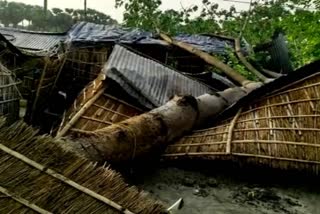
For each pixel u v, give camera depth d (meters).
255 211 5.02
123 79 8.33
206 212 4.86
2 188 2.89
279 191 5.72
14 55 13.44
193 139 6.54
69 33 17.47
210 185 5.74
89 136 5.04
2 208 2.87
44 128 10.97
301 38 12.45
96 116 7.56
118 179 3.14
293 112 6.32
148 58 10.87
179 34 19.33
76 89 14.92
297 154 5.82
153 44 15.52
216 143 6.27
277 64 20.12
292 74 6.56
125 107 8.08
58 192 2.96
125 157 5.45
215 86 11.70
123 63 9.70
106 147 5.06
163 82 9.41
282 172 5.93
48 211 2.91
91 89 9.20
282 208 5.19
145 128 5.81
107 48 15.39
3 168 2.92
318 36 11.09
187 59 16.64
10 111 9.30
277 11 18.97
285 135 6.05
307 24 11.27
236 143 6.13
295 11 11.71
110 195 3.06
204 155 6.17
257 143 6.04
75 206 2.97
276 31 19.61
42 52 16.48
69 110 9.73
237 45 14.98
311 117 6.16
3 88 8.83
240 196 5.46
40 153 3.01
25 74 12.70
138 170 5.98
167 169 6.21
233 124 6.50
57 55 13.60
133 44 15.54
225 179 6.03
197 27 20.88
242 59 13.67
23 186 2.92
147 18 19.73
